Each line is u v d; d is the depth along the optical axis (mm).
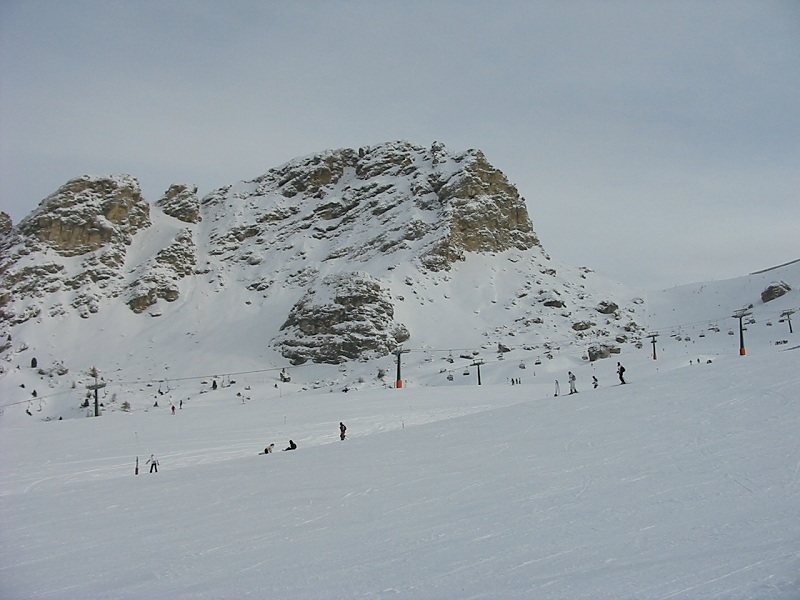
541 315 141250
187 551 16766
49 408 101062
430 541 15359
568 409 31656
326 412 55062
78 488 28000
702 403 27625
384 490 21062
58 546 18438
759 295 139875
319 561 14867
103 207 185125
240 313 155625
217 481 26172
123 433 49938
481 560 13742
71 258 171250
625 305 151625
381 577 13422
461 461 23953
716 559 12375
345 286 135125
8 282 158250
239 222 196250
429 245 164500
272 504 20906
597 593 11523
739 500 15555
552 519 15891
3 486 32594
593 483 18578
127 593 14102
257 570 14727
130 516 21484
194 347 138875
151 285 163000
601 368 83500
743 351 80562
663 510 15516
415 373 105875
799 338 96062
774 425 22641
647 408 28438
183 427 51875
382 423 48531
